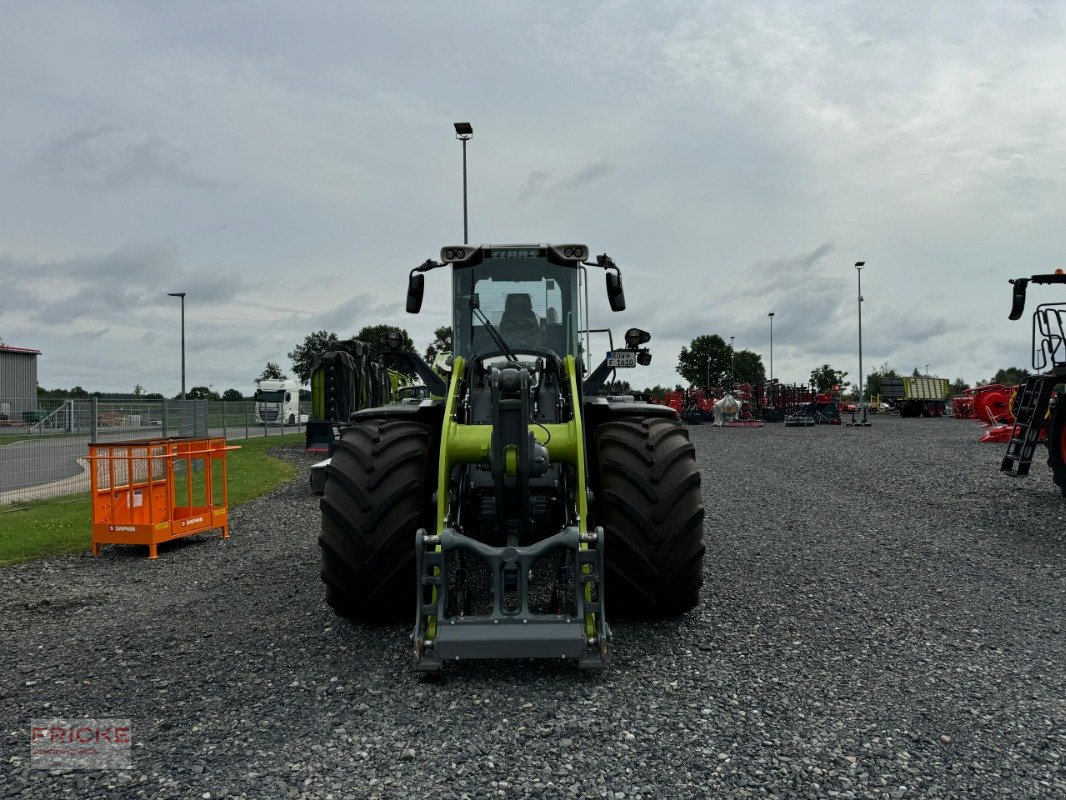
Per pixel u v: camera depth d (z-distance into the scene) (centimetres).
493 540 450
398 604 437
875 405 5609
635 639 436
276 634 460
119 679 392
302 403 4497
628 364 512
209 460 819
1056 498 964
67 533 847
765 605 510
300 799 268
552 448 413
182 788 278
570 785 275
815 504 959
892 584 566
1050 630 457
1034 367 1066
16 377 2984
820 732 316
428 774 284
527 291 532
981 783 275
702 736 312
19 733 329
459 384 470
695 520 432
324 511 428
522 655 362
